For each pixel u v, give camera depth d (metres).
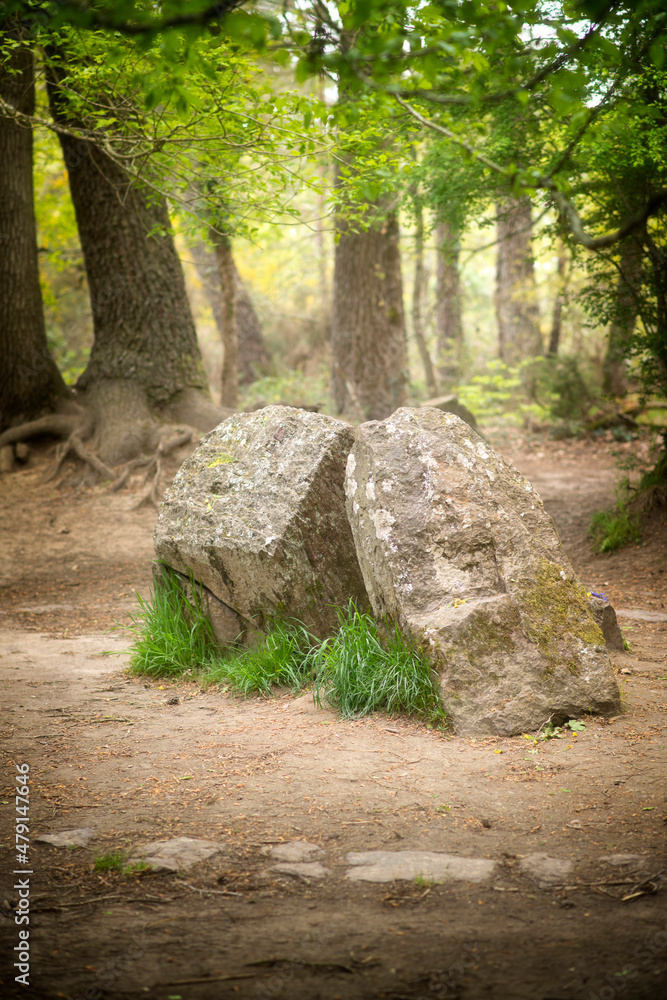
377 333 18.81
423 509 5.59
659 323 10.65
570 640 5.33
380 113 4.07
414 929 3.01
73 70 8.42
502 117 9.85
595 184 10.01
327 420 6.82
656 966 2.70
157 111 8.99
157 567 7.49
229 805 4.20
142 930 3.04
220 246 17.95
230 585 6.71
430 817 3.98
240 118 7.73
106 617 9.49
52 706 6.05
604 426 19.81
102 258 15.67
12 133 15.25
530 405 21.77
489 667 5.15
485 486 5.69
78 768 4.79
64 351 25.42
